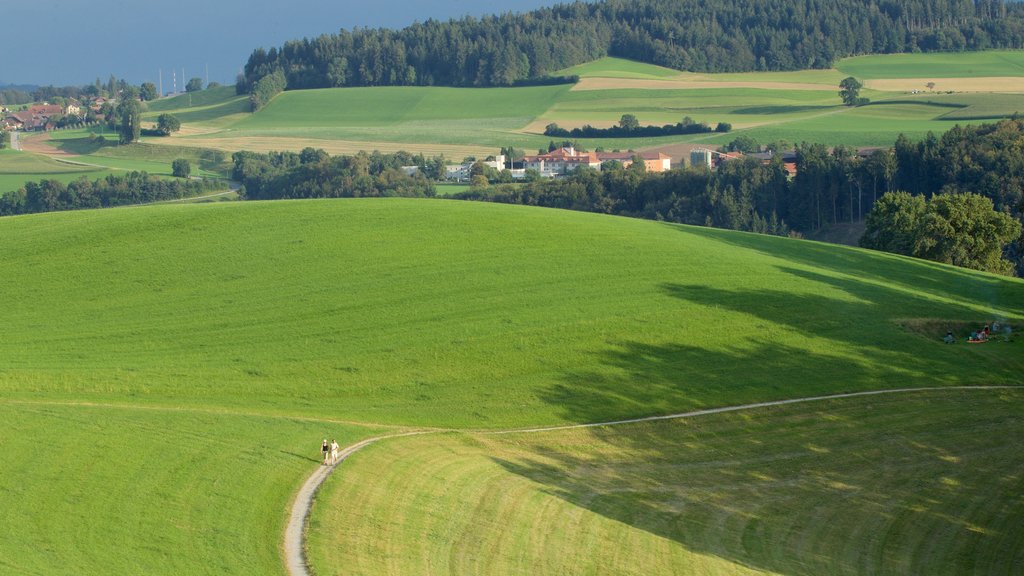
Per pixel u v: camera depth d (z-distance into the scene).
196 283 75.25
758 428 56.66
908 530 45.81
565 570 39.78
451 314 69.75
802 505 48.00
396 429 53.28
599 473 50.66
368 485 44.84
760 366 64.44
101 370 59.00
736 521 45.97
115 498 39.97
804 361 65.50
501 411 57.31
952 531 45.81
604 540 42.91
